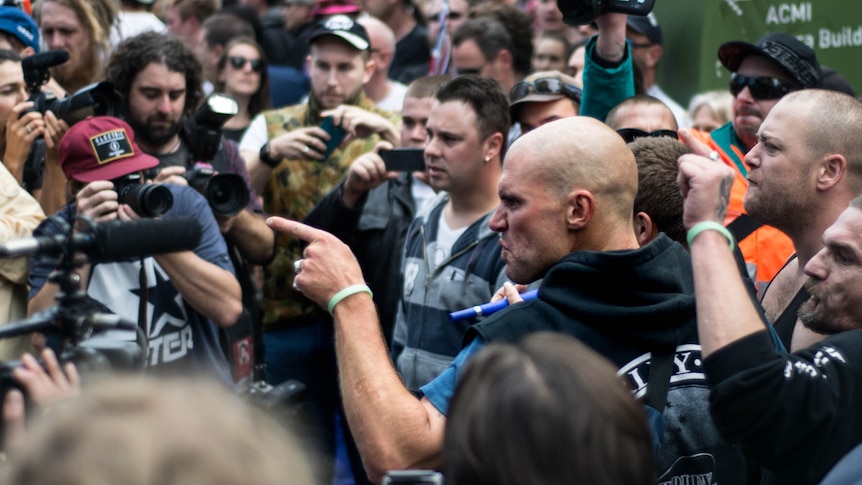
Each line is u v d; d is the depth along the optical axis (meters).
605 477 1.75
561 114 5.48
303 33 10.41
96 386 1.37
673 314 2.79
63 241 2.41
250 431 1.34
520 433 1.76
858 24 6.36
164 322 4.27
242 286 5.02
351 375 2.86
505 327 2.81
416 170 5.29
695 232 2.61
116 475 1.24
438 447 2.78
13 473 1.28
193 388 1.37
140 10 7.83
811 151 3.52
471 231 4.57
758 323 2.54
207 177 4.69
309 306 6.02
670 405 2.80
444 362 4.50
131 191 4.13
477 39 7.19
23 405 2.20
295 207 6.17
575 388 1.78
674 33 6.89
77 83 6.52
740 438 2.54
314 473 1.42
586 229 2.96
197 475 1.26
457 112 4.60
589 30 8.55
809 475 2.63
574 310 2.79
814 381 2.58
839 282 2.92
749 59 5.27
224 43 8.55
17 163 4.88
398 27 9.78
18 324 2.38
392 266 5.50
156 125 5.00
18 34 5.94
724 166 2.65
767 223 3.66
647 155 3.59
